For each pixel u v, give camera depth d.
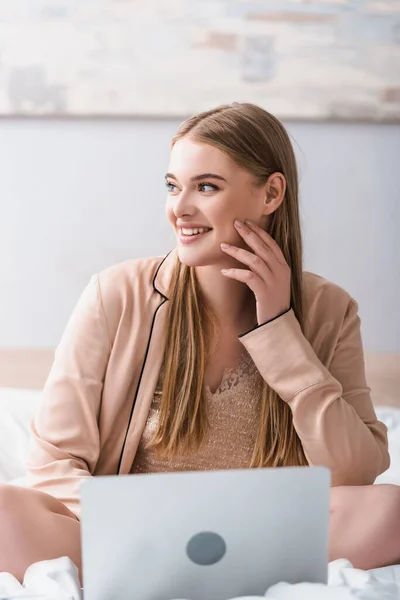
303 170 4.00
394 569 1.50
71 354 1.67
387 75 3.92
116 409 1.67
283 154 1.69
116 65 3.88
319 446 1.64
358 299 4.10
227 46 3.88
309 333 1.79
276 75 3.91
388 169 4.01
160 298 1.70
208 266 1.66
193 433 1.66
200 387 1.65
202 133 1.60
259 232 1.65
